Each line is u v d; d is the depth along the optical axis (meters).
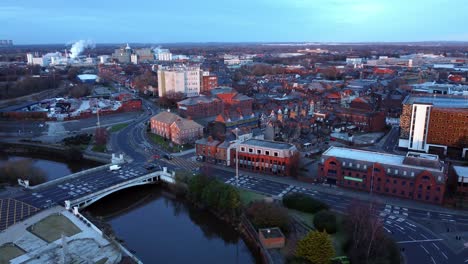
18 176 163.50
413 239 113.00
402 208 134.50
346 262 99.75
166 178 166.88
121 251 108.44
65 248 103.38
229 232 131.00
